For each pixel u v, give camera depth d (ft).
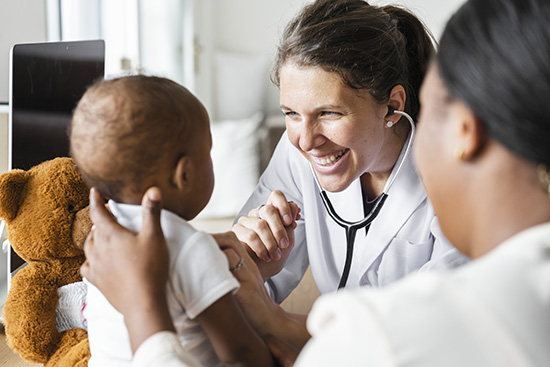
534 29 1.54
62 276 3.57
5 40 5.46
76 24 7.64
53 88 4.39
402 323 1.45
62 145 4.51
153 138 2.48
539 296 1.45
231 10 14.11
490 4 1.64
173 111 2.52
